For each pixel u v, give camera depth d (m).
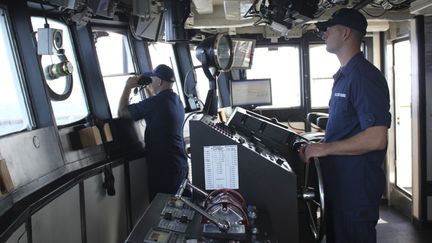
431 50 4.25
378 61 5.43
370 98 2.01
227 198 1.77
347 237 2.17
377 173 2.11
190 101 4.93
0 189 1.78
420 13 4.18
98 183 2.76
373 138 1.99
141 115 3.31
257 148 2.09
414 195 4.58
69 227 2.35
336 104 2.17
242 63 5.45
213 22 4.81
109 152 3.04
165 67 3.39
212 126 2.06
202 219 1.75
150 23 3.71
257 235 1.65
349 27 2.10
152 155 3.33
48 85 2.62
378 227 4.62
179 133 3.37
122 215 3.15
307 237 2.30
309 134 3.27
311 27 5.64
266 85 5.80
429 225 4.48
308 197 2.09
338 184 2.14
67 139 2.63
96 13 2.88
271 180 1.92
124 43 3.78
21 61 2.41
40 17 2.68
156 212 1.93
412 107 4.46
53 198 2.12
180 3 3.15
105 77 3.47
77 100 3.04
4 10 2.36
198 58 2.55
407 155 5.36
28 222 1.88
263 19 3.95
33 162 2.15
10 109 2.27
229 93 5.84
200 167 2.01
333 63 5.96
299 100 6.09
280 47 5.99
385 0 3.36
